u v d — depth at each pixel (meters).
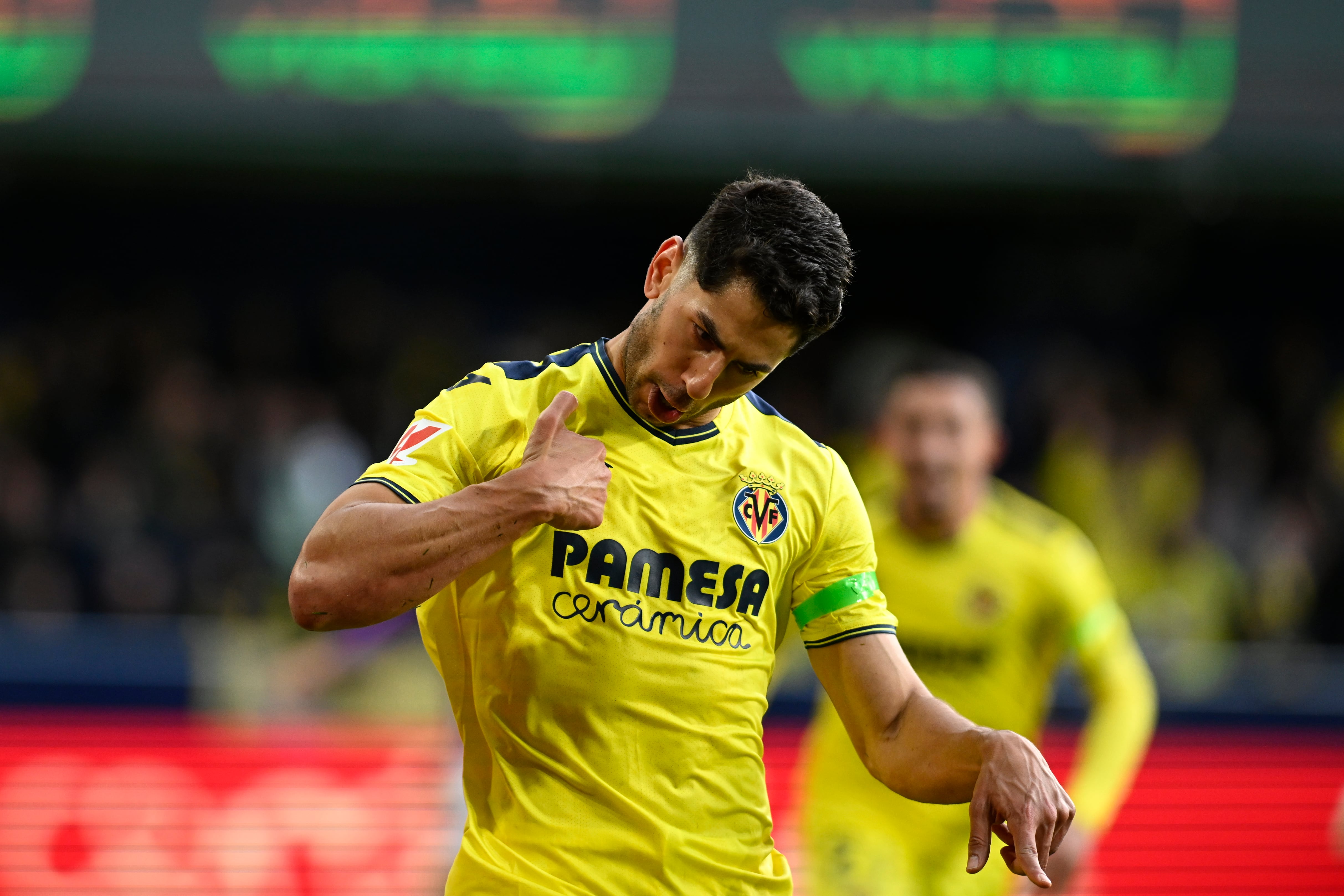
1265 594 35.84
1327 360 45.28
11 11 30.70
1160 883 22.08
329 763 21.55
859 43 31.66
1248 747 22.66
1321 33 31.83
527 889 8.47
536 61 31.33
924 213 43.84
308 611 7.82
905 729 9.10
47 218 43.72
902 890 14.84
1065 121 31.97
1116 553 35.47
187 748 21.23
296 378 42.47
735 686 8.91
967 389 15.81
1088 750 15.35
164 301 44.06
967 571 15.79
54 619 24.00
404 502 8.19
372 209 45.19
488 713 8.77
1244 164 32.09
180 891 20.92
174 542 33.97
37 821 20.69
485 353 43.34
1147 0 31.83
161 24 30.91
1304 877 22.44
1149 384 45.28
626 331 9.10
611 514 8.70
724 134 31.53
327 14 31.06
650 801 8.61
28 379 38.88
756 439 9.33
